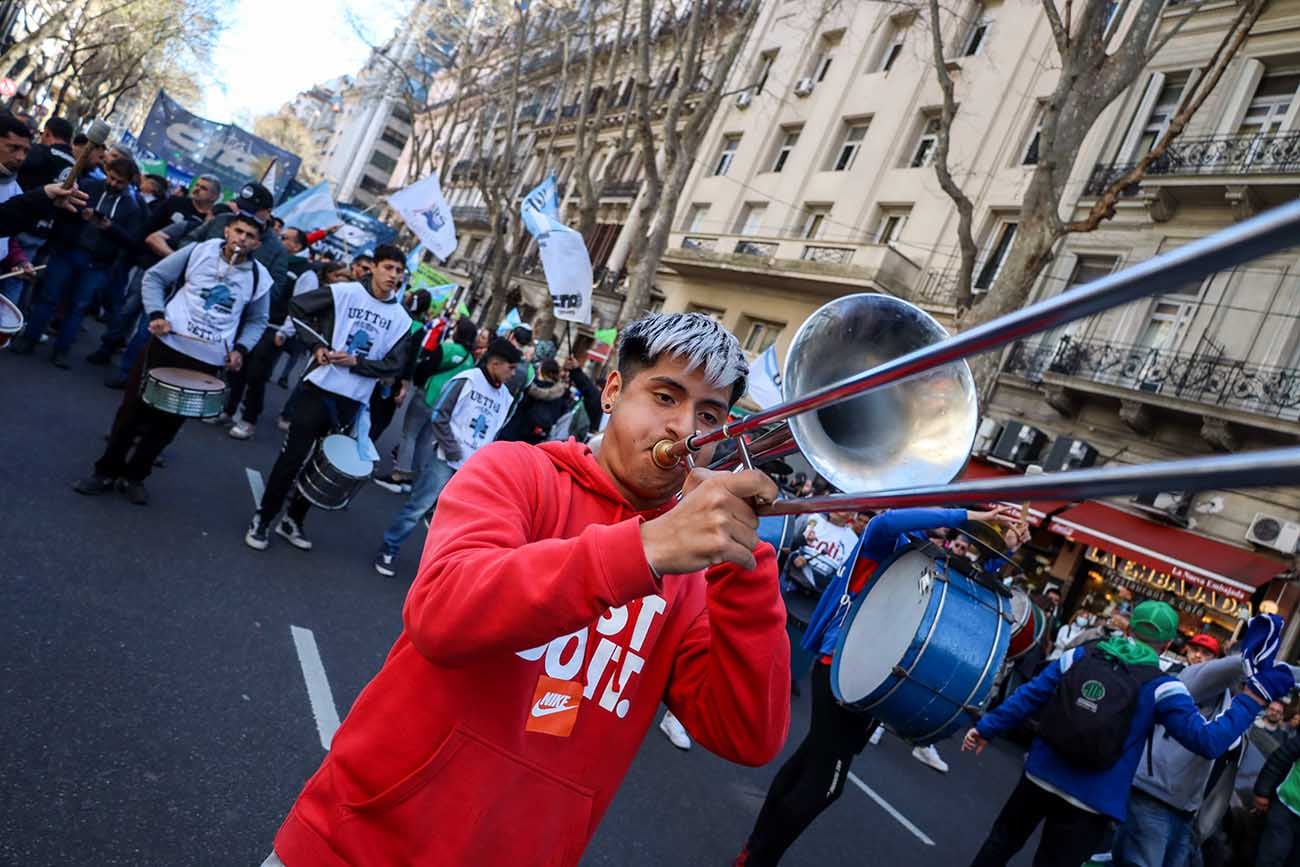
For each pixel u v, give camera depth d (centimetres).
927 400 130
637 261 1717
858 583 377
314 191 1448
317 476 514
